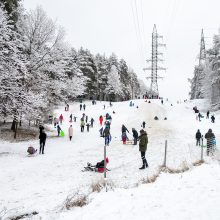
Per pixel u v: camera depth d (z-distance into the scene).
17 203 8.13
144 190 7.77
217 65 53.47
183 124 39.91
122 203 6.66
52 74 29.94
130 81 118.12
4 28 18.17
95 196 7.53
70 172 13.12
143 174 11.56
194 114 52.41
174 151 18.58
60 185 10.54
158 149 19.69
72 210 6.70
